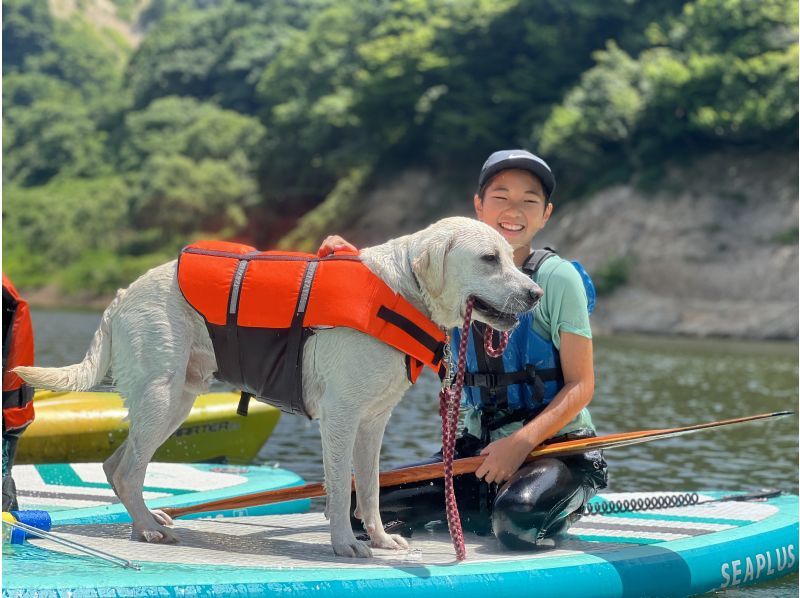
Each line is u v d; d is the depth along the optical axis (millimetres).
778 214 37688
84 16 169000
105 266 68875
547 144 44031
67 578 3346
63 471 6906
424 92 53594
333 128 63156
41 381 4215
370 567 3762
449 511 4008
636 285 38469
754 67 38719
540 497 4270
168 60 96188
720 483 7840
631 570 4188
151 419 4133
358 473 4270
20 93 118438
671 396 14859
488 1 50281
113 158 87125
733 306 35844
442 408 4086
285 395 4152
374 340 3961
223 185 67188
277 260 4137
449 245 3926
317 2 105312
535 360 4629
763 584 4797
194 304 4145
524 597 3852
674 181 40750
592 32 48094
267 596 3438
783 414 4613
